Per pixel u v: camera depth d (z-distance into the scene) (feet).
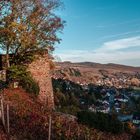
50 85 172.86
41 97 168.04
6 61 160.04
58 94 202.59
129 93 547.90
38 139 88.43
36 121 106.42
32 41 159.63
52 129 102.12
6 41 158.20
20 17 160.04
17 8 158.92
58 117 123.65
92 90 456.04
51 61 173.06
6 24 157.17
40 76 168.76
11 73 157.58
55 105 186.39
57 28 165.68
